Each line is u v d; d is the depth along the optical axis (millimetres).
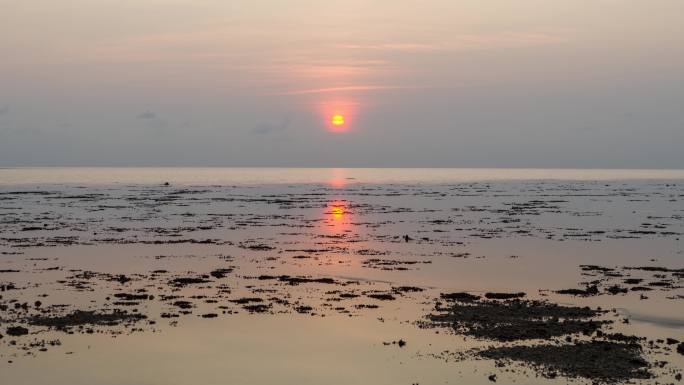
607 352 24812
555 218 81438
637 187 176375
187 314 30703
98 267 43250
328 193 146250
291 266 44062
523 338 26734
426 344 26141
